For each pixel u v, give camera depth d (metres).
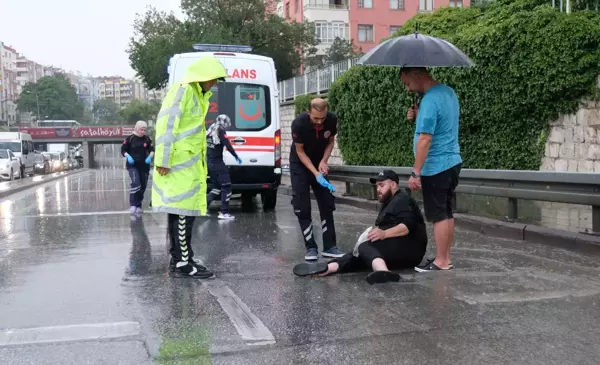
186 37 39.19
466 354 3.59
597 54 10.02
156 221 9.80
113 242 7.71
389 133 15.49
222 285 5.33
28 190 18.84
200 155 5.65
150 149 10.80
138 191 10.74
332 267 5.61
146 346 3.78
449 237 5.75
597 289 5.01
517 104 11.16
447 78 12.53
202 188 5.65
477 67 11.80
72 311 4.56
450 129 5.59
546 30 10.46
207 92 5.72
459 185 9.01
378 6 53.56
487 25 12.11
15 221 9.99
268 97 11.05
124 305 4.71
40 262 6.45
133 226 9.20
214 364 3.47
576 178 6.82
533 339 3.83
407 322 4.19
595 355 3.56
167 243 7.62
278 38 42.50
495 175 8.14
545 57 10.48
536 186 7.54
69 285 5.39
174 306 4.67
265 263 6.31
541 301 4.66
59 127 74.75
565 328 4.04
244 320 4.29
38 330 4.10
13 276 5.77
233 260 6.48
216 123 9.91
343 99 18.02
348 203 12.41
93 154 84.69
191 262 5.75
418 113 5.58
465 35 12.16
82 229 8.92
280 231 8.60
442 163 5.57
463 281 5.31
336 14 52.84
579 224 7.79
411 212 5.62
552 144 10.92
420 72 5.68
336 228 8.88
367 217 10.16
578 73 10.16
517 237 7.55
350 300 4.76
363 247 5.58
